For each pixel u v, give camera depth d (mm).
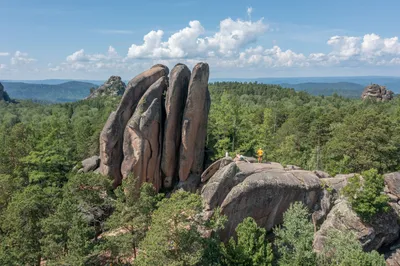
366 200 37312
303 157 63469
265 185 37906
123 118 43062
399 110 99250
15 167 51969
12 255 29875
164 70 47250
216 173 39156
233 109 68625
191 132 42438
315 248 37062
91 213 37344
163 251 25750
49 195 37812
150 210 31797
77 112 172625
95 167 47562
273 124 107688
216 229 34000
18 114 197000
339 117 91375
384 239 38844
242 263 28938
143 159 41062
